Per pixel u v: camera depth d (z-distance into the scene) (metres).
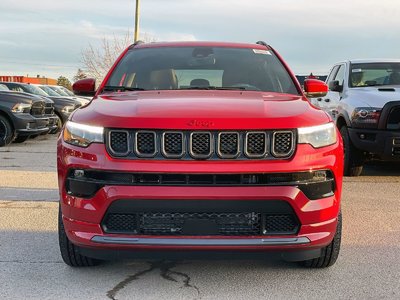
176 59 4.60
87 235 3.15
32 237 4.53
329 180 3.24
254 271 3.71
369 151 7.21
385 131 6.95
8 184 7.13
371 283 3.48
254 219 3.10
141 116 3.13
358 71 8.61
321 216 3.16
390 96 7.12
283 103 3.54
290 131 3.14
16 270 3.70
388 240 4.50
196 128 3.05
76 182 3.19
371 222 5.12
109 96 3.87
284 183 3.08
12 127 11.93
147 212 3.05
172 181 3.04
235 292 3.32
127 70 4.47
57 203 5.92
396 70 8.63
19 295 3.25
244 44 5.01
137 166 3.03
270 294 3.29
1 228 4.82
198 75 4.39
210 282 3.50
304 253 3.20
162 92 3.98
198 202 3.01
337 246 3.56
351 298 3.23
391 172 8.41
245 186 3.03
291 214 3.10
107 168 3.07
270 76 4.43
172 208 3.03
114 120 3.14
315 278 3.57
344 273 3.67
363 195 6.47
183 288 3.39
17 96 12.06
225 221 3.09
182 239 3.05
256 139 3.11
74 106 16.25
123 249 3.11
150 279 3.55
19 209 5.61
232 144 3.09
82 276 3.59
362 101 7.34
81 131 3.23
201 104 3.37
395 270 3.74
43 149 11.75
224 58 4.63
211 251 3.08
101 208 3.08
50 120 13.34
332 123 3.45
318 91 4.59
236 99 3.60
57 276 3.59
